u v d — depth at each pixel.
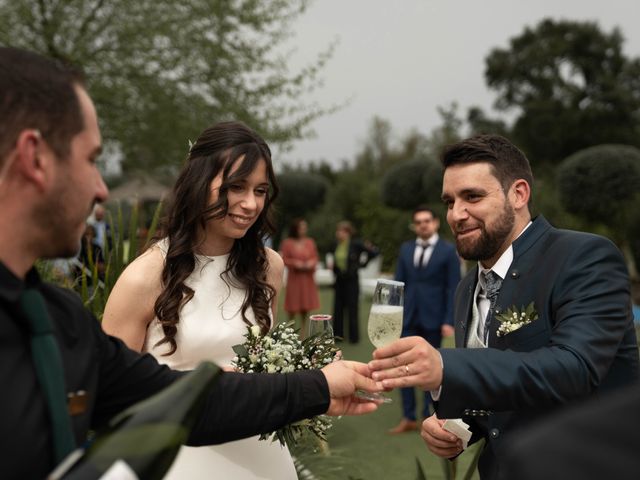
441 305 5.57
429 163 16.34
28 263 1.04
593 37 35.84
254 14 9.84
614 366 1.75
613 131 34.59
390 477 4.29
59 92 1.00
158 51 9.98
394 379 1.57
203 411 1.39
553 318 1.76
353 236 9.62
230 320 2.22
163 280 2.14
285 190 23.41
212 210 2.07
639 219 13.57
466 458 4.00
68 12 9.60
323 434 1.96
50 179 1.00
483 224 1.85
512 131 37.31
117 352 1.27
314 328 2.07
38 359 0.97
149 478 0.96
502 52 37.66
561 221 15.61
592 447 0.56
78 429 1.04
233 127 2.17
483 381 1.55
